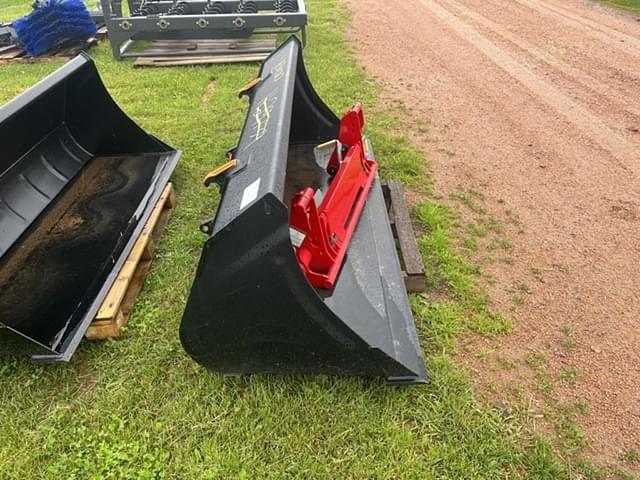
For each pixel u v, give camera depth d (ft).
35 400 8.38
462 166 15.06
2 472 7.39
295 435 7.66
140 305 10.11
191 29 24.58
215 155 15.48
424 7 33.83
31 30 24.82
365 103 19.27
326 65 22.89
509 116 18.42
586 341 9.35
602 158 15.60
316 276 8.88
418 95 20.16
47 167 12.80
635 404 8.20
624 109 18.94
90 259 10.61
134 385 8.55
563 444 7.63
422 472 7.21
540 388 8.46
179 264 11.17
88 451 7.64
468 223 12.50
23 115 11.75
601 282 10.71
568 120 18.10
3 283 10.02
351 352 7.94
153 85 21.24
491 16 31.68
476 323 9.64
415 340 8.79
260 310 7.61
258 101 11.44
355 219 10.79
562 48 25.57
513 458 7.40
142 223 11.57
